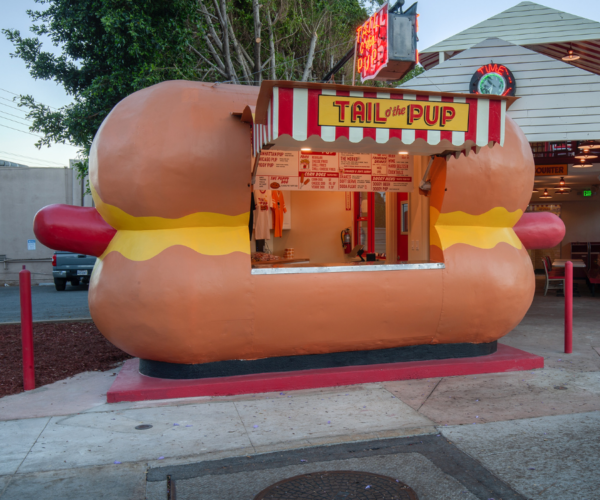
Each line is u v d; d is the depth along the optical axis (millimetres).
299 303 5262
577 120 8438
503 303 5902
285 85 4137
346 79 14750
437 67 8703
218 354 5230
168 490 3287
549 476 3387
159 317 4938
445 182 5711
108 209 5094
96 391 5402
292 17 13906
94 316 5215
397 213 7469
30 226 21781
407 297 5598
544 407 4734
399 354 5871
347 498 3156
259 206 8094
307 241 9195
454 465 3586
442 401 4926
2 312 11594
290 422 4414
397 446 3936
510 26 9797
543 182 15078
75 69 11594
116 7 9773
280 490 3271
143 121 4992
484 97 4605
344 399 5004
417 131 4461
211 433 4188
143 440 4055
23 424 4426
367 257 7988
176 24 10328
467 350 6094
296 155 6340
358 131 4324
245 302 5109
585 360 6422
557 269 17000
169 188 4934
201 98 5203
